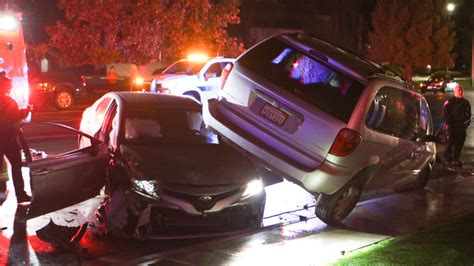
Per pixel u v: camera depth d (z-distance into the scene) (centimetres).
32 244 696
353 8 5197
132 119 838
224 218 735
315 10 4872
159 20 2391
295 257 652
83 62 2536
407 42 4759
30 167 674
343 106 752
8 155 831
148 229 698
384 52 4809
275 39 812
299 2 4775
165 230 715
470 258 640
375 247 688
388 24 4781
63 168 702
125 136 801
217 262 633
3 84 818
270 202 937
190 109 891
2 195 918
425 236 736
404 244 698
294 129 756
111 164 754
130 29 2377
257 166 812
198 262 632
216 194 723
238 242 711
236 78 802
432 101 3381
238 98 795
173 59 2894
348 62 798
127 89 2634
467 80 5841
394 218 851
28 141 1456
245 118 783
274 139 762
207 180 733
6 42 1229
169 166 742
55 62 3105
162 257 649
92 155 733
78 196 734
